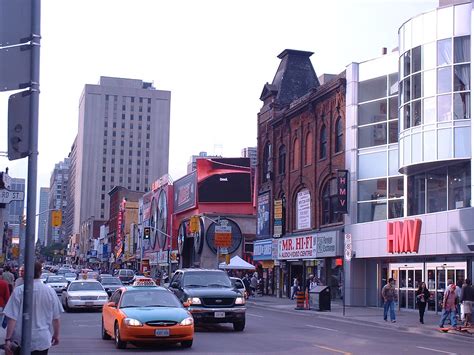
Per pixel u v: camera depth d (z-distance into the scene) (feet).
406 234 108.06
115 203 479.82
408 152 106.83
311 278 134.41
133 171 613.93
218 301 68.80
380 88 125.39
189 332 53.11
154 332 51.72
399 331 80.84
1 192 91.35
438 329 80.79
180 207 270.26
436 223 102.01
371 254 119.75
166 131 625.00
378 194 123.34
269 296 168.35
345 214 130.00
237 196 242.78
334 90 137.49
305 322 88.17
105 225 528.63
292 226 158.61
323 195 143.23
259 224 180.65
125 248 408.26
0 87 19.56
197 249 225.35
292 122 161.38
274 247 164.45
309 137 152.15
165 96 628.69
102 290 104.58
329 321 93.76
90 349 52.90
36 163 19.48
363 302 126.82
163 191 301.22
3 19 19.76
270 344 57.88
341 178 128.67
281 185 167.22
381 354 52.44
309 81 178.81
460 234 96.17
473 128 96.27
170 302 56.90
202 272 74.54
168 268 260.83
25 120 19.65
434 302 106.93
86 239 581.94
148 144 618.85
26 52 19.74
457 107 100.07
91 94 609.83
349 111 130.21
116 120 613.52
